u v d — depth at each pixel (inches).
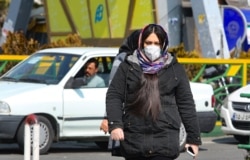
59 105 858.1
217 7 1412.4
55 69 889.5
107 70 895.1
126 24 1598.2
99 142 951.6
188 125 442.6
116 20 1617.9
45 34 1937.7
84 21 1686.8
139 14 1578.5
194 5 1405.0
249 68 1186.0
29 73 898.1
